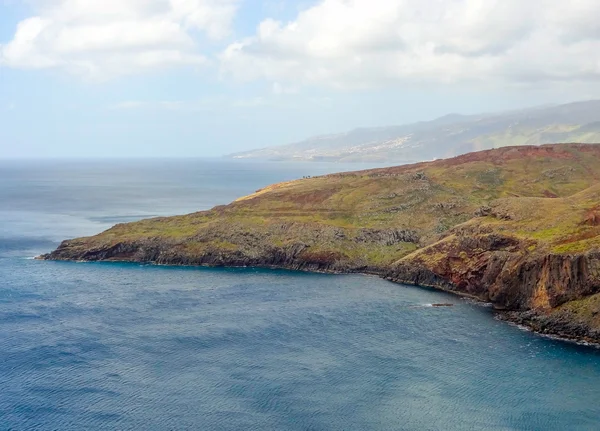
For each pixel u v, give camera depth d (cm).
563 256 14612
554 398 10344
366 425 9356
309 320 14762
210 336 13400
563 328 13725
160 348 12569
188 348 12606
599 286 13838
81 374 11112
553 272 14675
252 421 9419
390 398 10306
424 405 10056
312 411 9788
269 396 10319
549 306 14425
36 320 14350
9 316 14612
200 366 11619
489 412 9831
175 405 9912
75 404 9875
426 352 12544
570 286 14238
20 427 9075
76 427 9112
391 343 13100
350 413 9744
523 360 12081
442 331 13975
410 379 11106
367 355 12344
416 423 9431
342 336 13550
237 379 11012
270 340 13212
